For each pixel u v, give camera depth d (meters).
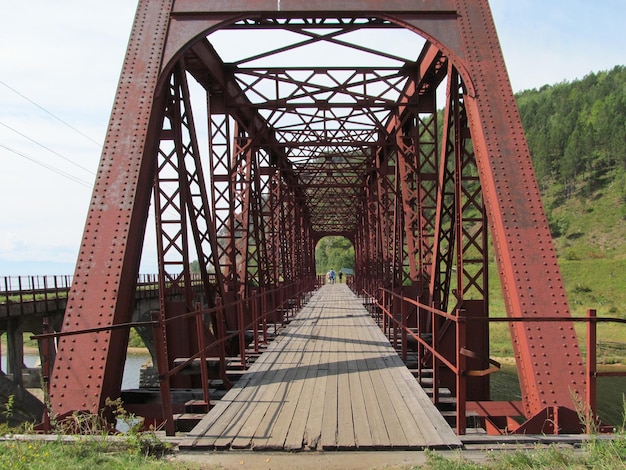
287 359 9.04
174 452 4.63
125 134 7.20
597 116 134.75
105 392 5.92
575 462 3.99
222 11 8.14
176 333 8.47
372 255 24.78
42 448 4.37
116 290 6.32
